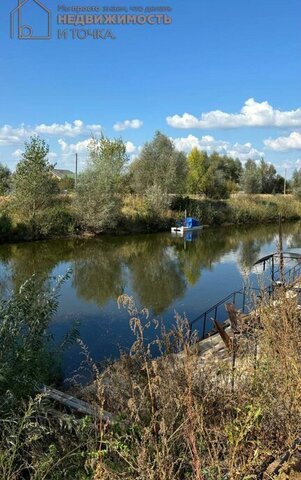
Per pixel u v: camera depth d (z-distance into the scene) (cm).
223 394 360
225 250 2923
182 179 4725
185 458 295
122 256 2616
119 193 3925
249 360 420
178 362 380
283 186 7194
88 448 338
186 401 316
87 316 1352
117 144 4203
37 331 469
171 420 318
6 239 2989
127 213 3781
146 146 4566
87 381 671
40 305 493
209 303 1561
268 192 7006
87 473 320
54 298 526
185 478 296
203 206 4575
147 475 278
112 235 3569
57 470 342
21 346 434
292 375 347
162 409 321
